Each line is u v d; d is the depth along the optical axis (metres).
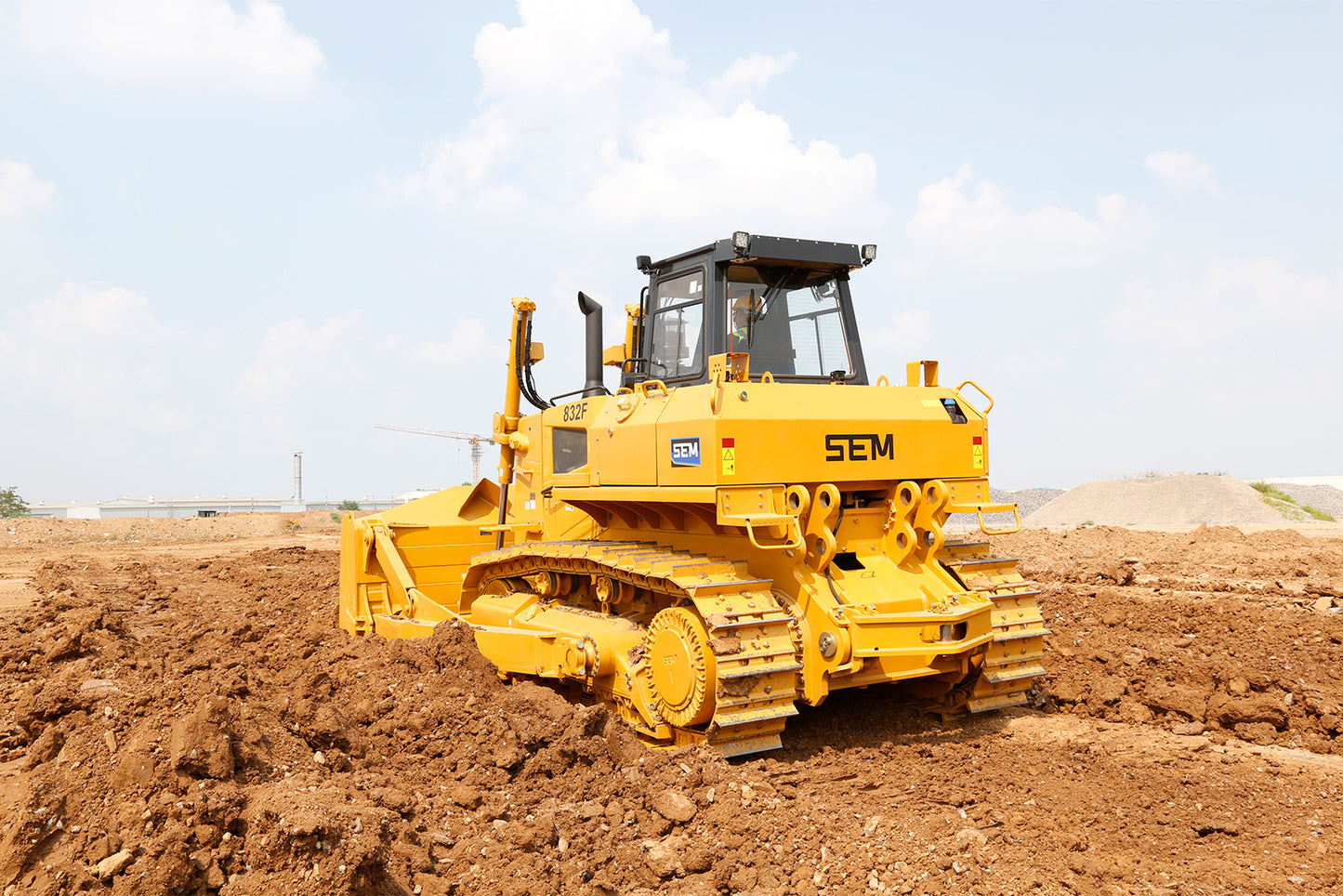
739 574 6.29
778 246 7.37
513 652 7.59
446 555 9.98
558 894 4.13
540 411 9.15
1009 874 4.43
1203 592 11.85
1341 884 4.25
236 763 4.59
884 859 4.54
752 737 6.00
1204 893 4.21
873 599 6.51
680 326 7.83
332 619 10.90
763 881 4.34
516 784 5.45
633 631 6.87
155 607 11.70
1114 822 5.10
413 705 6.59
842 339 7.98
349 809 4.19
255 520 27.78
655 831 4.81
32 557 19.39
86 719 5.06
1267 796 5.46
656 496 6.65
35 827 3.94
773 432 6.23
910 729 6.97
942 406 7.14
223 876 3.89
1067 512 32.69
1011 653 6.99
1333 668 7.64
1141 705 7.33
